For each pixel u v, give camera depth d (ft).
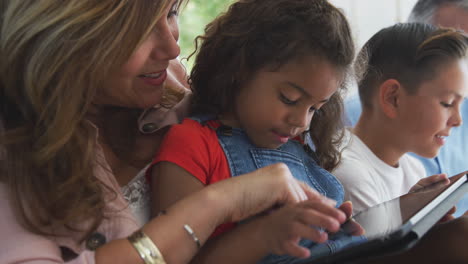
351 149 3.59
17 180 1.82
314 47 2.31
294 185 2.10
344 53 2.37
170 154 2.35
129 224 2.13
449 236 2.16
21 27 1.83
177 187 2.29
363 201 3.30
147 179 2.47
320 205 1.83
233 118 2.62
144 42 2.04
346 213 2.24
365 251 1.71
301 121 2.37
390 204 2.46
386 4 5.63
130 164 2.51
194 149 2.37
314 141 3.03
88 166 1.94
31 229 1.76
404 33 3.67
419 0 4.89
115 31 1.90
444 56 3.49
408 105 3.55
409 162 4.06
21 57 1.87
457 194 2.48
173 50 2.14
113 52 1.93
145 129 2.56
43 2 1.82
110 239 2.05
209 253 2.10
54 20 1.80
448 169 4.53
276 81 2.33
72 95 1.87
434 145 3.61
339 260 1.75
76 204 1.85
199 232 1.89
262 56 2.37
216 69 2.60
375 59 3.74
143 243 1.82
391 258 2.15
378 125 3.67
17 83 1.90
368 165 3.53
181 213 1.90
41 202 1.82
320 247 2.08
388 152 3.68
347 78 2.61
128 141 2.52
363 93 3.76
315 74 2.29
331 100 2.96
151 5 1.96
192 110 2.78
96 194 1.92
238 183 2.01
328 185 2.87
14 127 1.92
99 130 2.45
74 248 1.85
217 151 2.45
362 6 5.63
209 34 2.71
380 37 3.81
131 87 2.15
